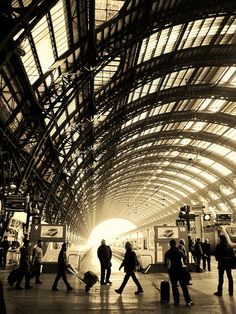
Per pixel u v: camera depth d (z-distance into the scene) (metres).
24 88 17.17
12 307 10.66
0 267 22.75
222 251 13.41
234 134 49.38
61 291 14.48
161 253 26.28
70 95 20.50
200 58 28.66
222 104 40.69
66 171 34.56
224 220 43.88
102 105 27.17
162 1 20.42
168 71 28.23
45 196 28.86
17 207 18.78
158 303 11.52
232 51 29.08
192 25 24.95
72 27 18.34
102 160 45.53
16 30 12.34
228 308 10.54
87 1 16.16
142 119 40.84
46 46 18.00
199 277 20.91
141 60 26.78
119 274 23.81
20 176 20.16
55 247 34.22
